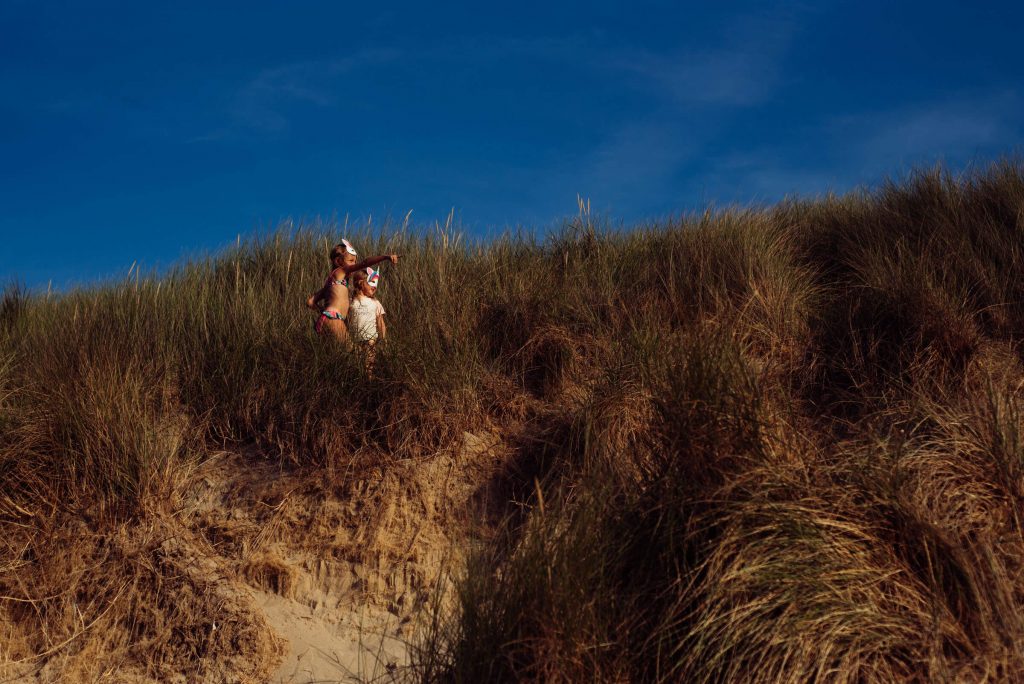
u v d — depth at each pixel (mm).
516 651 3406
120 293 8070
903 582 3490
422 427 5535
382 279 7715
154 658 4305
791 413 4488
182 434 5848
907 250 6750
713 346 4645
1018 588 3584
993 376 5328
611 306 6660
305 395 5805
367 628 4469
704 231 7789
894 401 5191
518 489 5219
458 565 4707
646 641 3361
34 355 6629
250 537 5035
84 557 4840
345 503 5160
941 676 3156
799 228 8633
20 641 4434
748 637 3244
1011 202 7125
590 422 5016
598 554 3621
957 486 4027
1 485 5203
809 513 3586
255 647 4246
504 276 7355
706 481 3744
